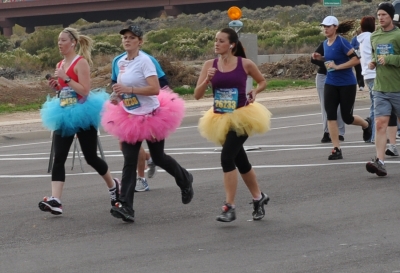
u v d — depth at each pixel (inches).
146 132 388.5
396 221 379.6
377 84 478.6
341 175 500.4
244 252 333.1
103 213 419.8
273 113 979.9
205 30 2910.9
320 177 497.4
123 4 4512.8
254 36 734.5
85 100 406.6
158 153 402.0
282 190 463.2
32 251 346.6
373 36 479.5
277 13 3924.7
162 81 420.5
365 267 306.7
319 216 395.5
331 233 361.1
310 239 351.6
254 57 734.5
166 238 361.7
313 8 3782.0
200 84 377.7
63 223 398.9
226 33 372.5
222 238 358.3
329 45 554.6
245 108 372.5
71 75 405.7
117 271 310.5
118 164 607.2
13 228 391.9
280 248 338.0
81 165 566.3
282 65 1509.6
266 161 572.7
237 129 369.4
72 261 327.9
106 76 1424.7
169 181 508.4
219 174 529.3
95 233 375.6
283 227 375.6
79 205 442.9
